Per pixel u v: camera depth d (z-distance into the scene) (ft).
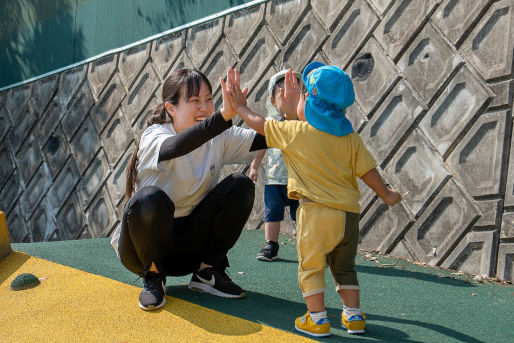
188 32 21.59
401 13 14.71
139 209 7.76
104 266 11.77
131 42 24.13
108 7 25.34
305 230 7.32
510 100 12.23
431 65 13.83
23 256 11.53
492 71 12.56
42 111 28.14
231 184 8.57
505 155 12.19
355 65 15.71
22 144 29.22
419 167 13.78
